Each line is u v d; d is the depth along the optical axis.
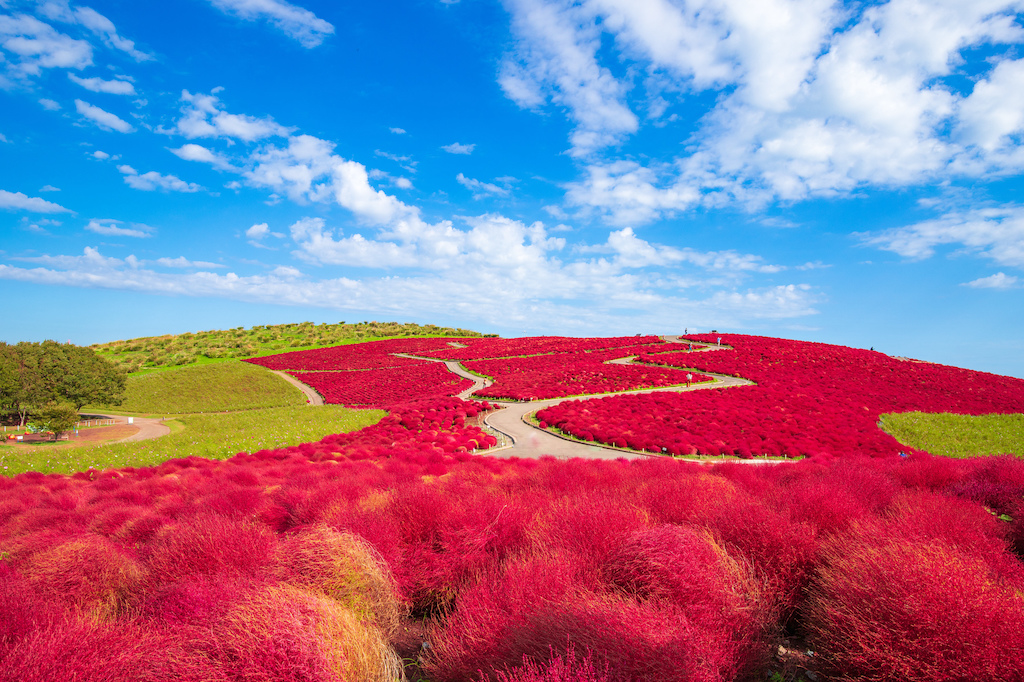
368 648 3.55
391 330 139.12
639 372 60.38
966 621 3.23
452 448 27.95
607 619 3.26
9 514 13.55
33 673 3.21
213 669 2.95
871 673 3.49
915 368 61.47
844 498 7.14
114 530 10.54
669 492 7.25
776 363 61.91
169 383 78.06
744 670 3.82
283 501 10.67
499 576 4.59
